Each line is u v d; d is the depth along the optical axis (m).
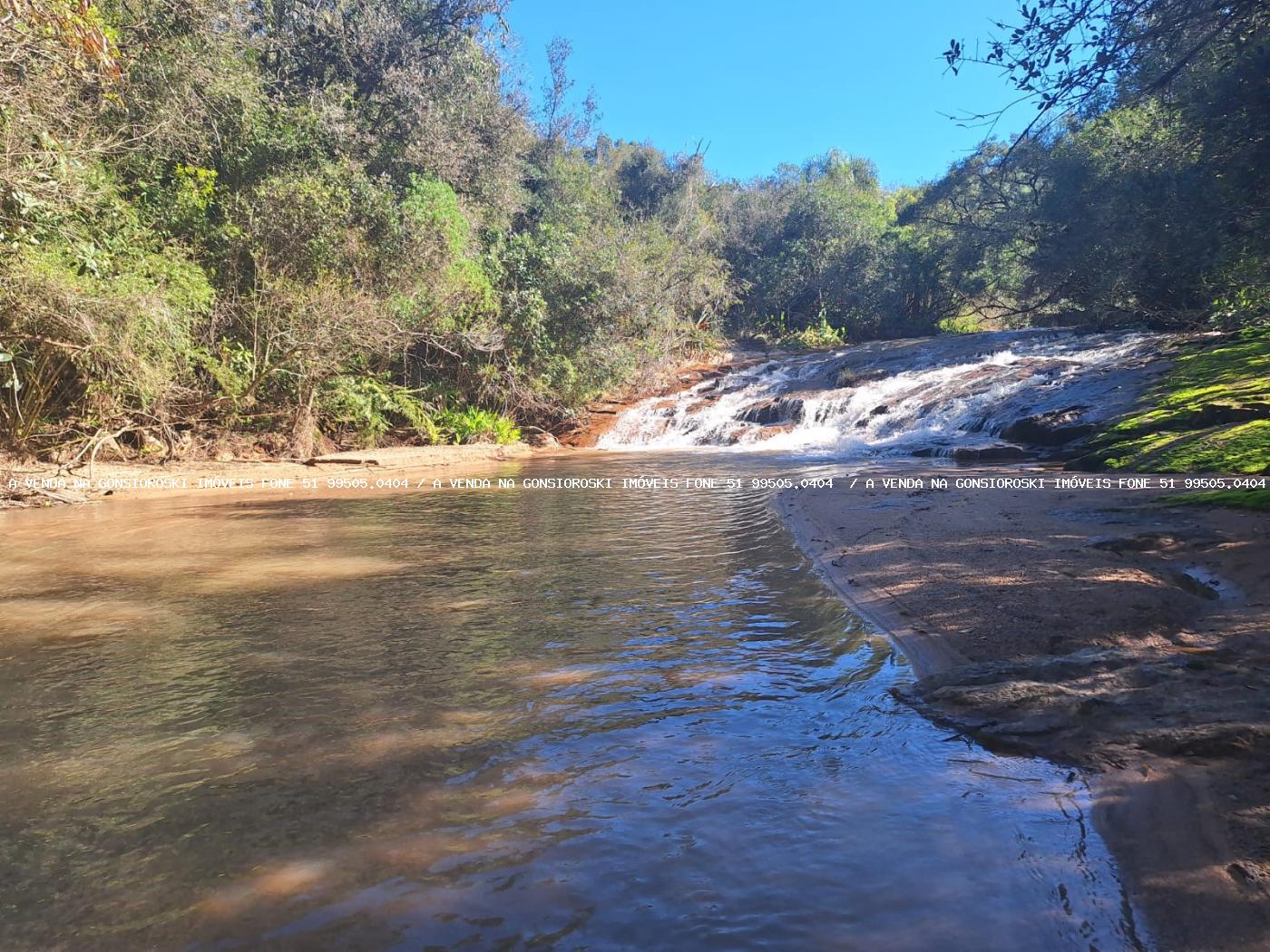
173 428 17.22
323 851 2.42
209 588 6.05
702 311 38.41
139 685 3.92
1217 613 4.52
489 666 4.14
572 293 26.17
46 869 2.33
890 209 58.25
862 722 3.39
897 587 5.55
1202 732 2.98
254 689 3.84
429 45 28.52
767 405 24.56
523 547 7.67
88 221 14.50
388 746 3.18
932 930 2.01
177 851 2.43
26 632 4.89
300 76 26.36
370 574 6.48
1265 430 10.87
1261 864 2.21
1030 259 23.33
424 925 2.06
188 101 18.84
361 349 19.64
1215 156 8.71
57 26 10.13
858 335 48.12
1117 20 6.17
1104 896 2.14
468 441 22.31
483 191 28.61
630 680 3.92
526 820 2.60
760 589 5.75
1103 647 4.11
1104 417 14.78
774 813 2.62
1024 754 3.02
